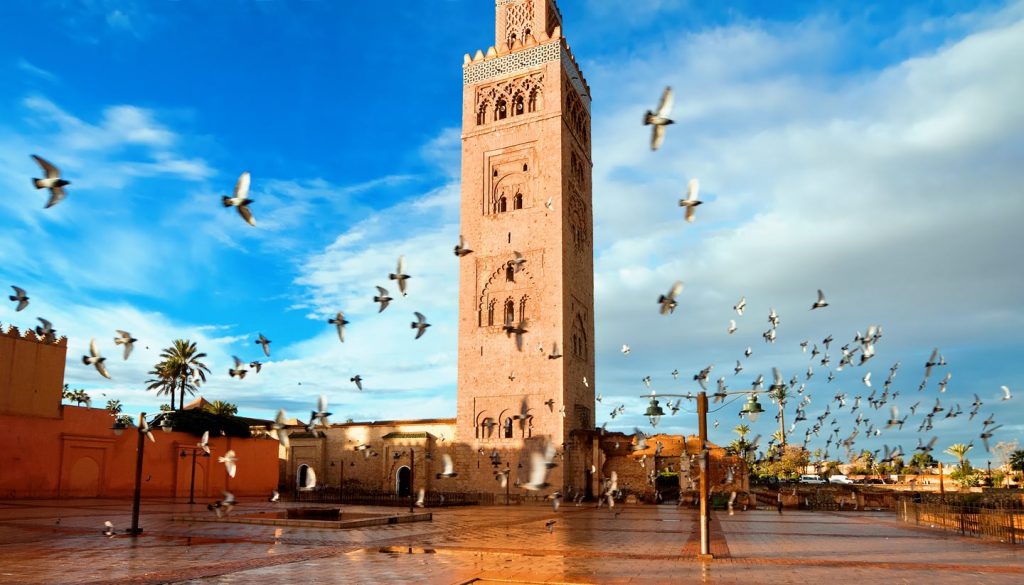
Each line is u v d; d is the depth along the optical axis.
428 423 71.62
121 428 31.94
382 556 22.20
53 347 52.28
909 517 40.44
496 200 72.69
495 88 75.06
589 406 73.81
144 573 18.16
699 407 23.06
